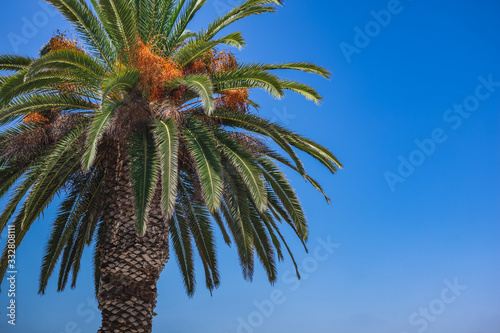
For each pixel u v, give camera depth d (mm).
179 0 15133
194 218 16625
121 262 13344
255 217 15672
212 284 17234
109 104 11859
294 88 13938
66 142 12641
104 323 13273
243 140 14258
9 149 13641
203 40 14156
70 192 15781
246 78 13094
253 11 13664
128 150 12320
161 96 13688
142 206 11477
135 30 13469
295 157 13023
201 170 12047
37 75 12336
